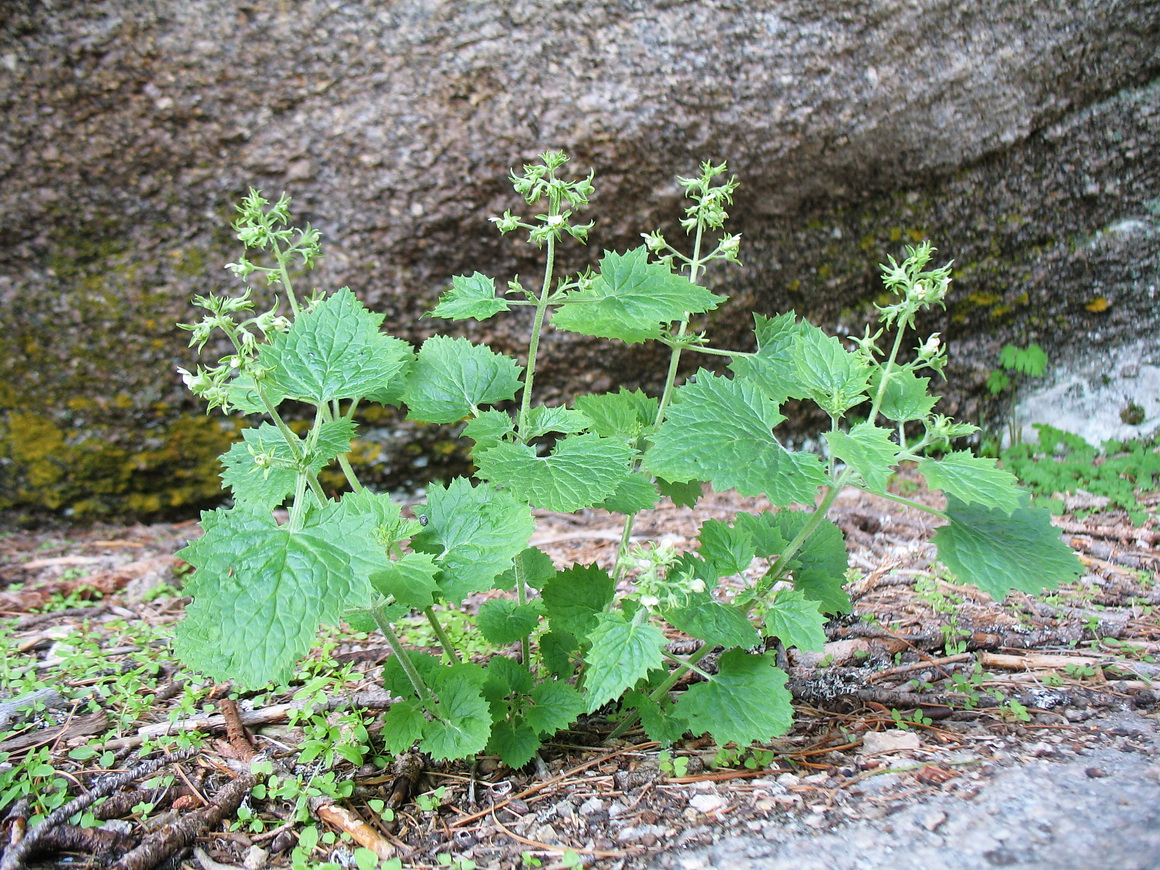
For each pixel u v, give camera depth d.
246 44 0.98
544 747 0.64
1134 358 1.32
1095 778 0.54
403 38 1.00
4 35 0.93
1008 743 0.60
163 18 0.96
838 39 1.06
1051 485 1.16
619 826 0.55
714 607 0.55
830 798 0.56
